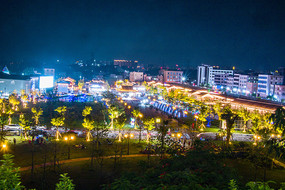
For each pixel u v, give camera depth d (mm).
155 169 22172
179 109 123438
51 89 191000
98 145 56906
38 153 52094
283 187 16422
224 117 52188
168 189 16188
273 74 181625
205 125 91500
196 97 159875
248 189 16812
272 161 44219
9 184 14562
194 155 22812
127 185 17375
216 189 15992
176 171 20391
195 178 17469
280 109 21438
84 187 36062
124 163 46812
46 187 36125
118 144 62719
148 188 16688
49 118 90375
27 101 129125
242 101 120125
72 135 67375
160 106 135750
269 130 54375
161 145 45594
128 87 187875
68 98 152500
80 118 97938
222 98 133125
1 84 152875
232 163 44469
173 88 197125
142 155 52688
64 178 16797
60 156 50344
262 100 125500
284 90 160125
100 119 84688
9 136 66938
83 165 45625
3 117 56219
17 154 51250
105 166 45219
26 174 40719
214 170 19922
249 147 48656
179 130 81500
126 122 95125
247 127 83812
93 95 182375
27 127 59594
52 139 64750
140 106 141500
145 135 74875
